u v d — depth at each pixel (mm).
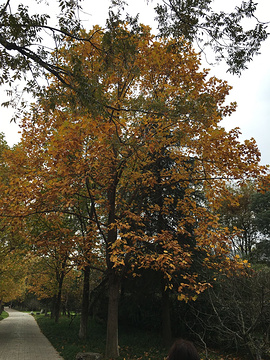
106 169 9602
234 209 24203
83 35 6371
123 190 11523
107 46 5625
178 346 1776
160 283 13109
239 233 7633
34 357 11164
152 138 8258
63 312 34531
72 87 5340
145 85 9852
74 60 5438
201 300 11492
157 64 8945
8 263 17734
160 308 14523
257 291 7164
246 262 7016
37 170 9562
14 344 14539
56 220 11047
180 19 5621
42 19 5207
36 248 12109
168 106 8062
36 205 9141
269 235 24156
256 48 5621
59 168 8594
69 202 8922
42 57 5574
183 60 9062
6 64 5652
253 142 8188
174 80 9383
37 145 10094
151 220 12289
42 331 20688
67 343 13766
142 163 9609
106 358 10055
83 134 7719
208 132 8320
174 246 8094
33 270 25875
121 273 10852
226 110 9336
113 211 11234
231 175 8703
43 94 5766
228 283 7586
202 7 5398
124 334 14375
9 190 8898
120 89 9594
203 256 11266
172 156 9992
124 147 8289
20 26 5133
